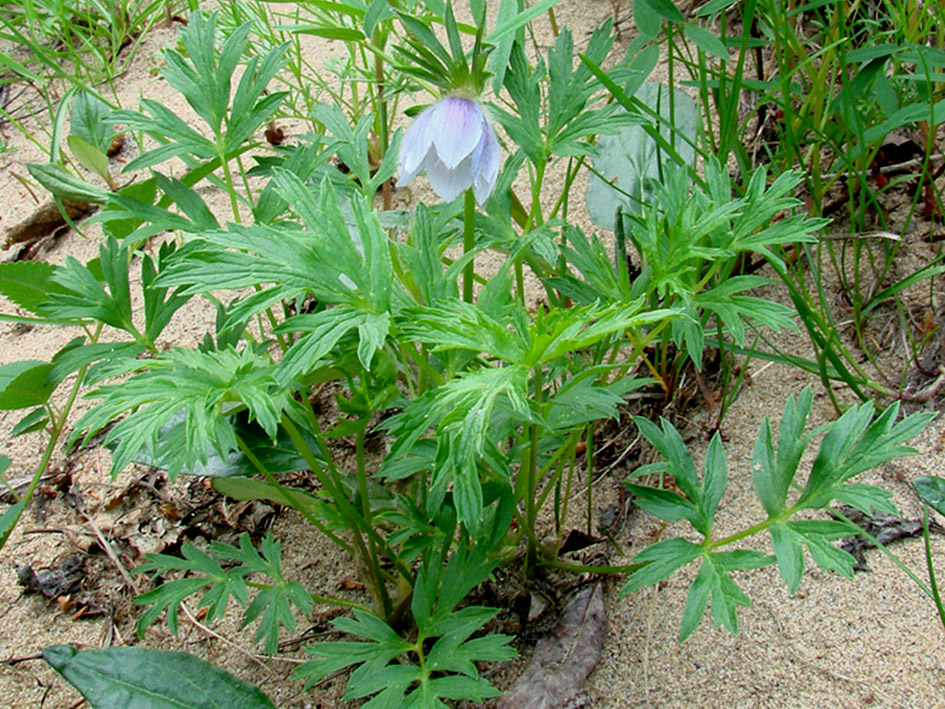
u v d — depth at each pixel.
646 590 0.40
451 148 0.33
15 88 0.71
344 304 0.30
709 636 0.38
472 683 0.32
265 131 0.62
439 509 0.36
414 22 0.33
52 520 0.46
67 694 0.40
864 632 0.37
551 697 0.37
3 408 0.40
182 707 0.35
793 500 0.41
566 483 0.44
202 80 0.38
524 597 0.40
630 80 0.45
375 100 0.52
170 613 0.36
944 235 0.47
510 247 0.38
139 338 0.38
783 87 0.45
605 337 0.38
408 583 0.39
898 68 0.48
